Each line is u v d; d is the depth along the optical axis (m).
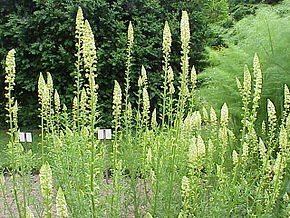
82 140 3.90
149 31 10.53
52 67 10.47
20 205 4.63
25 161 4.67
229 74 6.67
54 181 5.41
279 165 3.83
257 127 6.06
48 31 10.62
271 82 5.87
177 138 4.24
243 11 12.68
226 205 3.92
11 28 11.02
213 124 4.86
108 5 10.41
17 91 11.59
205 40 10.96
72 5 10.13
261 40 6.60
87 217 3.79
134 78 10.40
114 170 4.37
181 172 4.41
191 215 3.75
